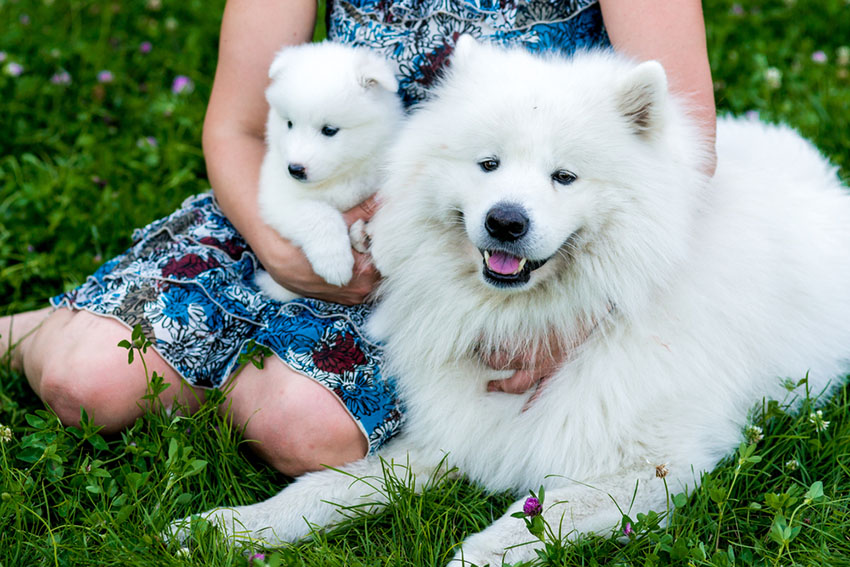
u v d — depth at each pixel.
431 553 2.27
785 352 2.71
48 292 3.49
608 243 2.34
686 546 2.18
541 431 2.52
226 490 2.53
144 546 2.24
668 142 2.31
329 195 2.68
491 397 2.60
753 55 4.95
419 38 2.79
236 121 2.95
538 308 2.46
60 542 2.25
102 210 3.87
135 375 2.60
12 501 2.30
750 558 2.20
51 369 2.59
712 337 2.48
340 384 2.58
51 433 2.51
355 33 2.88
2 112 4.58
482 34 2.77
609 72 2.37
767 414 2.59
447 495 2.47
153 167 4.28
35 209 3.89
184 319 2.65
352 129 2.62
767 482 2.48
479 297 2.48
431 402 2.63
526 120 2.24
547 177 2.28
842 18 5.46
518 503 2.37
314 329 2.64
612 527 2.29
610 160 2.27
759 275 2.56
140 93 4.97
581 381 2.49
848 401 2.87
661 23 2.63
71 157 4.32
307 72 2.60
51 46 5.15
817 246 2.85
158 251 2.88
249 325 2.77
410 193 2.45
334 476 2.56
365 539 2.35
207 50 5.37
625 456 2.46
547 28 2.79
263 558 2.19
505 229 2.19
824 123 4.27
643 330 2.45
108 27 5.52
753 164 2.91
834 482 2.44
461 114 2.34
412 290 2.55
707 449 2.50
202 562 2.21
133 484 2.35
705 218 2.51
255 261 2.95
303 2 2.98
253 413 2.60
